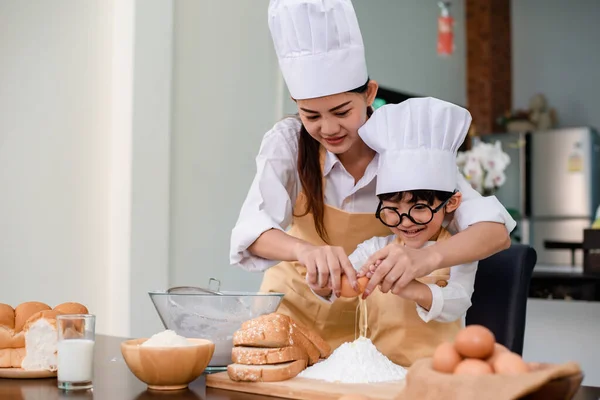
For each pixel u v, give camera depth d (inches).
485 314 58.1
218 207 125.6
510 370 29.5
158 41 111.6
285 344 40.5
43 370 43.1
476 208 51.0
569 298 95.7
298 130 59.6
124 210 107.7
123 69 109.0
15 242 102.7
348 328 58.0
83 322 40.3
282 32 52.5
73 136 106.8
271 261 53.3
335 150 54.1
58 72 106.0
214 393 38.4
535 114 234.2
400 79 189.9
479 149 119.0
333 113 52.2
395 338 50.8
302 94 52.0
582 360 98.1
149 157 110.0
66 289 105.4
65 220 105.7
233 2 128.0
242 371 38.6
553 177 215.9
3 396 37.8
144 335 109.0
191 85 120.3
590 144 211.8
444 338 50.3
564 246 121.0
